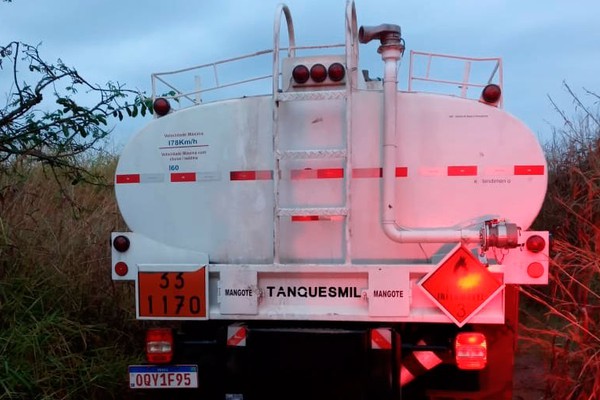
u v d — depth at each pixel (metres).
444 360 3.79
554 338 4.37
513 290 3.88
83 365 4.55
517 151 3.74
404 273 3.65
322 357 3.69
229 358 3.83
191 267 3.87
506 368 3.87
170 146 4.08
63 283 5.18
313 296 3.78
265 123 3.96
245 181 4.00
